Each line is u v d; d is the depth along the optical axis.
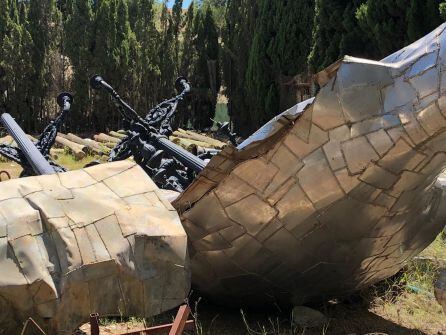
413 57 2.96
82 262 2.99
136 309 3.14
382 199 3.21
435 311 4.16
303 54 14.70
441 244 5.53
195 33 19.09
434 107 2.84
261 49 15.66
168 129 5.98
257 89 16.00
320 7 11.74
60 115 6.65
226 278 3.71
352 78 3.02
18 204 3.07
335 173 3.13
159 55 18.75
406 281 4.66
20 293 2.86
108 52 17.45
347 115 3.04
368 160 3.06
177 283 3.24
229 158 3.38
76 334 3.56
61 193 3.20
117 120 18.06
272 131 3.33
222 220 3.47
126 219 3.22
